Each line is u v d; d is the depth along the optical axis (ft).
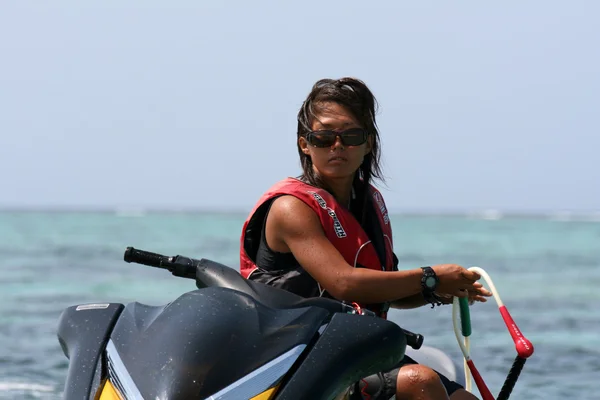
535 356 99.04
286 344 36.09
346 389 36.83
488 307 152.46
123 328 38.09
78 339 38.86
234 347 35.19
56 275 201.57
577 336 115.65
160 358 34.94
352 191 48.34
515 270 248.32
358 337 36.91
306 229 43.55
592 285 197.06
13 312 131.85
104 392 35.47
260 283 41.14
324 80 46.96
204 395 33.76
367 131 45.73
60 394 73.77
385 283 42.19
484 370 89.40
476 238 584.40
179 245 362.94
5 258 263.70
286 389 34.68
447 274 43.09
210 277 41.86
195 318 36.11
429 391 39.58
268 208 45.16
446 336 112.16
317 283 43.98
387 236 48.67
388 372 40.29
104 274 205.26
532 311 145.89
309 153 47.03
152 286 174.91
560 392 79.10
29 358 91.25
